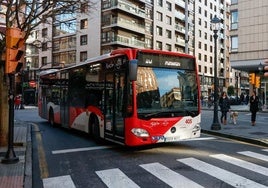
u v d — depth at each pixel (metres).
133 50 9.70
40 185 6.72
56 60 63.59
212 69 88.38
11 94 8.31
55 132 15.36
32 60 67.56
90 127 12.61
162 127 9.70
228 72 97.19
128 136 9.52
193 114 10.29
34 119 23.44
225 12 95.31
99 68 11.70
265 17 43.97
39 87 21.00
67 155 9.75
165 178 6.99
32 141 12.32
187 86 10.38
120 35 56.47
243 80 104.94
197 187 6.31
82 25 59.03
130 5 57.69
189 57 10.55
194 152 9.92
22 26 10.98
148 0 63.69
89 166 8.29
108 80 10.93
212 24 16.12
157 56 10.01
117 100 10.27
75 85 14.23
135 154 9.70
